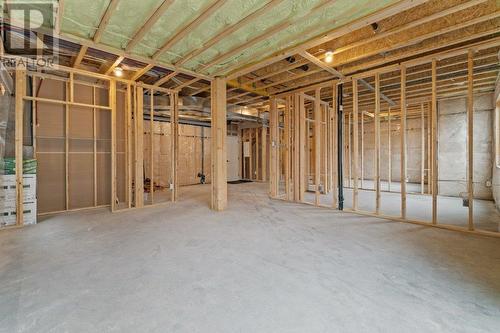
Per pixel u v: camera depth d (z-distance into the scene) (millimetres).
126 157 4910
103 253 2523
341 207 4598
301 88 5395
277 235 3100
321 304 1661
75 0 2375
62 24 2760
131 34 3014
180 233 3191
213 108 4504
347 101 6664
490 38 3143
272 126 5934
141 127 4918
